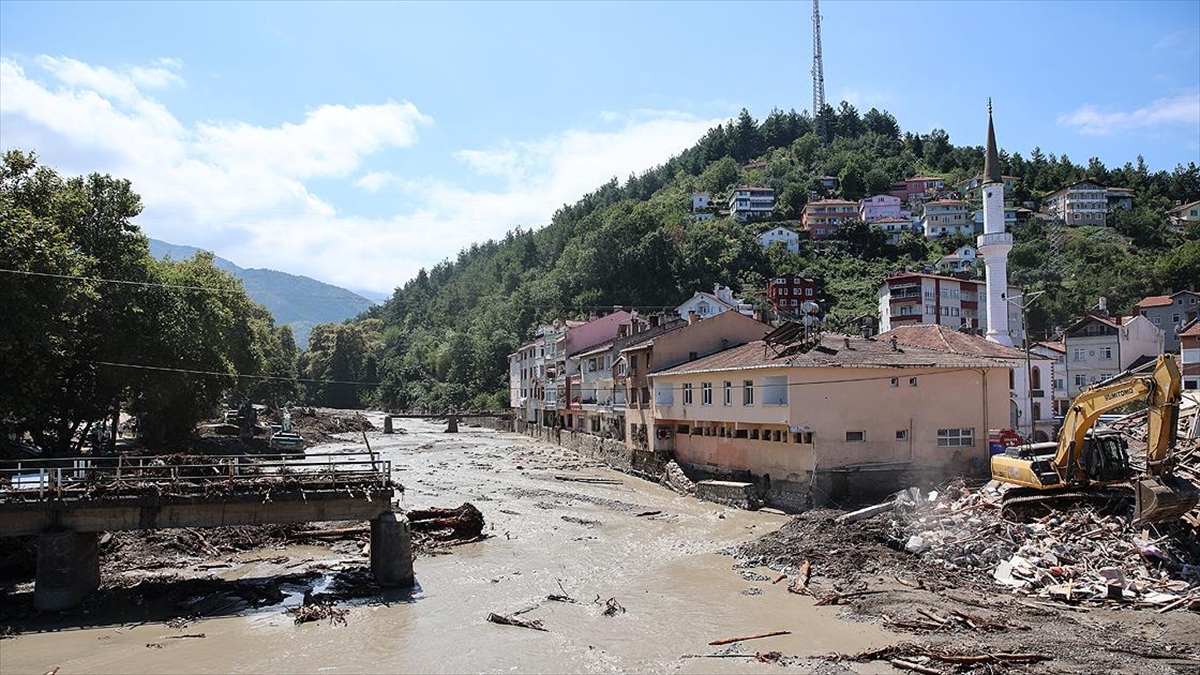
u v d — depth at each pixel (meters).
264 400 111.12
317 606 24.59
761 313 103.69
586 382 77.56
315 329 182.00
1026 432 53.44
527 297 158.88
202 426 86.19
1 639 22.11
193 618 23.97
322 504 27.45
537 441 93.88
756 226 183.00
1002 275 65.38
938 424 41.31
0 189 35.94
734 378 45.22
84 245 43.09
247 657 20.56
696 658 20.03
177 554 32.38
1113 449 28.16
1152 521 24.33
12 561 28.53
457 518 36.47
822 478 39.31
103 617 24.11
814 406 39.59
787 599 25.03
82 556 25.70
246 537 34.97
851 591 25.11
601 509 43.53
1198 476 27.94
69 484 26.73
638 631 22.28
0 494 25.03
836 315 129.88
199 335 51.12
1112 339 77.94
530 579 28.44
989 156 66.69
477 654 20.56
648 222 150.88
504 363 146.50
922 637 20.72
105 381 43.47
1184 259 123.25
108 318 43.16
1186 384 69.44
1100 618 21.61
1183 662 18.12
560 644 21.27
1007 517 28.86
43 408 39.94
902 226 178.62
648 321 72.56
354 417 120.19
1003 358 45.66
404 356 188.50
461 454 77.75
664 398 55.38
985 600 23.50
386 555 27.30
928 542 28.50
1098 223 174.25
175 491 26.48
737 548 32.28
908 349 45.44
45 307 32.31
